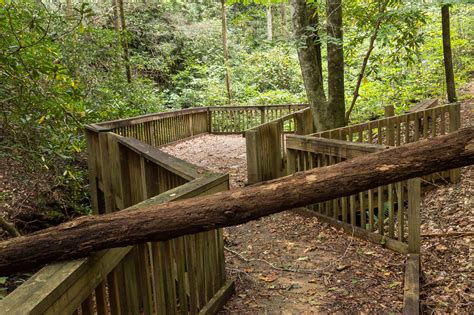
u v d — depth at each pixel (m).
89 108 9.14
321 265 3.83
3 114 4.31
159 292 2.44
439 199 5.34
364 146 4.16
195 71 20.56
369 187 2.00
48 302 1.44
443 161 1.89
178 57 20.56
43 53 4.30
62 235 1.82
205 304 2.96
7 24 4.05
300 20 7.34
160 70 19.09
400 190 3.85
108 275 2.01
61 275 1.60
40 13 5.00
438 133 7.27
